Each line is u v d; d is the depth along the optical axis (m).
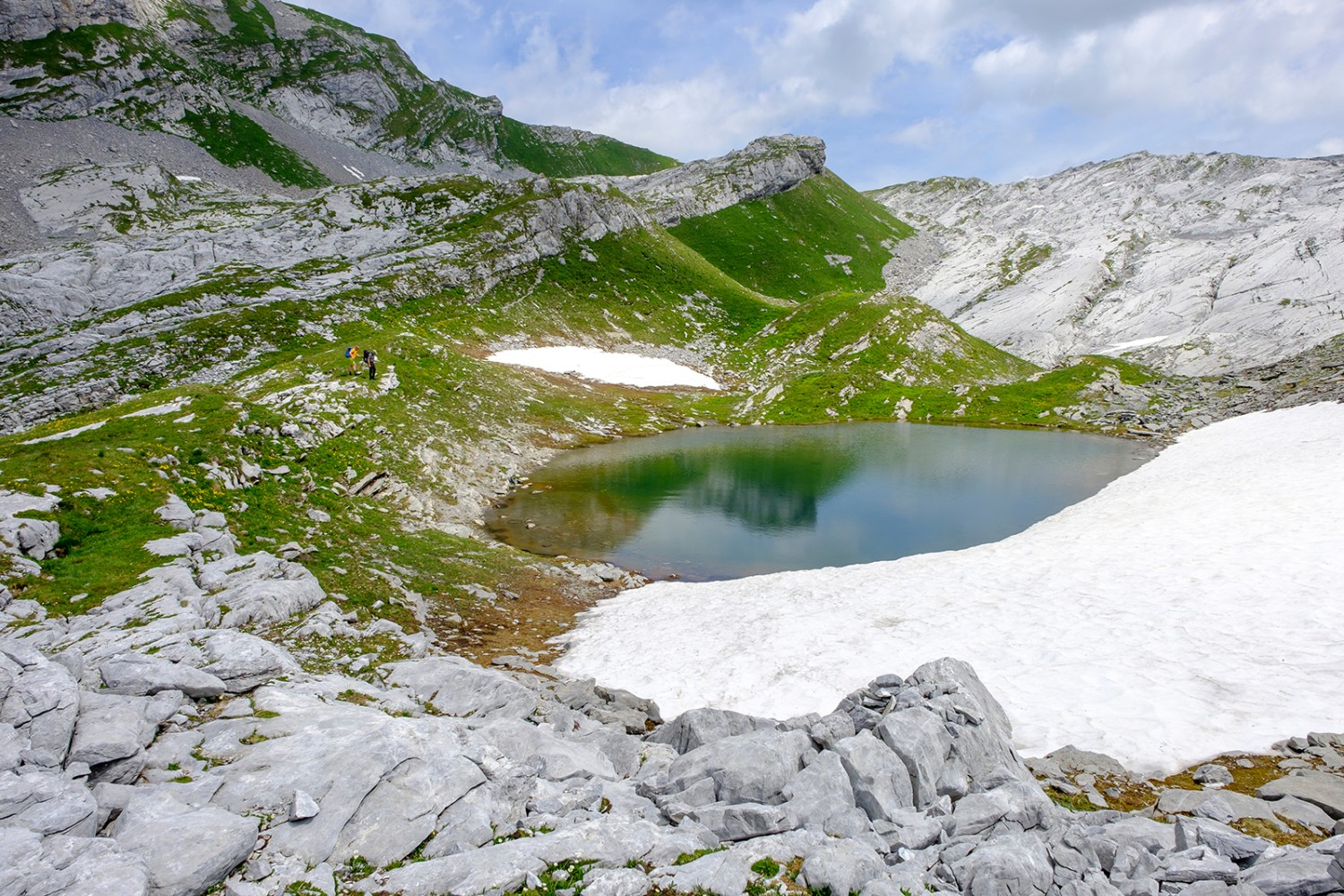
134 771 11.63
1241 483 45.75
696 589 35.38
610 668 25.50
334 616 23.39
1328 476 42.41
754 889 10.30
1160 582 29.14
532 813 12.84
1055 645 24.30
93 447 30.30
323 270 110.81
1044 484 60.50
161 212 140.62
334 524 34.16
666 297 142.88
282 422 42.38
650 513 52.22
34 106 161.75
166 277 104.06
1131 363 119.50
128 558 23.27
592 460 70.69
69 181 140.38
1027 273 191.75
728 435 89.12
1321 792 14.34
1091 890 10.51
